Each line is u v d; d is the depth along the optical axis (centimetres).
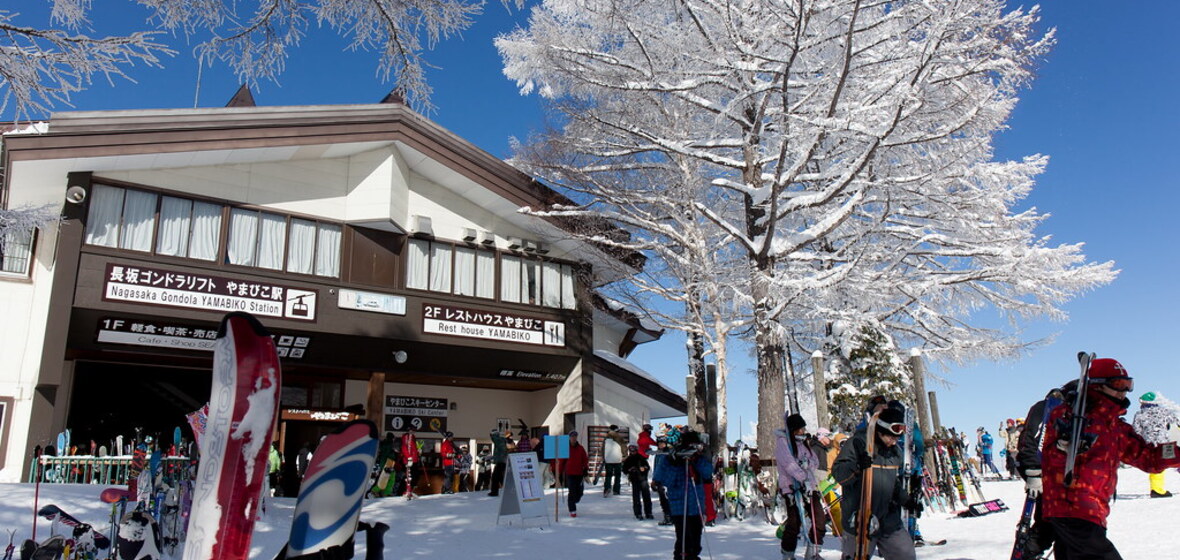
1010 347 1872
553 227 2189
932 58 1336
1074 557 439
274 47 679
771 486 1216
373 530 396
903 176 1630
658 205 1859
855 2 1434
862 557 561
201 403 2170
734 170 2002
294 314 1803
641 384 2458
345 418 1947
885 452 580
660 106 1875
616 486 1709
